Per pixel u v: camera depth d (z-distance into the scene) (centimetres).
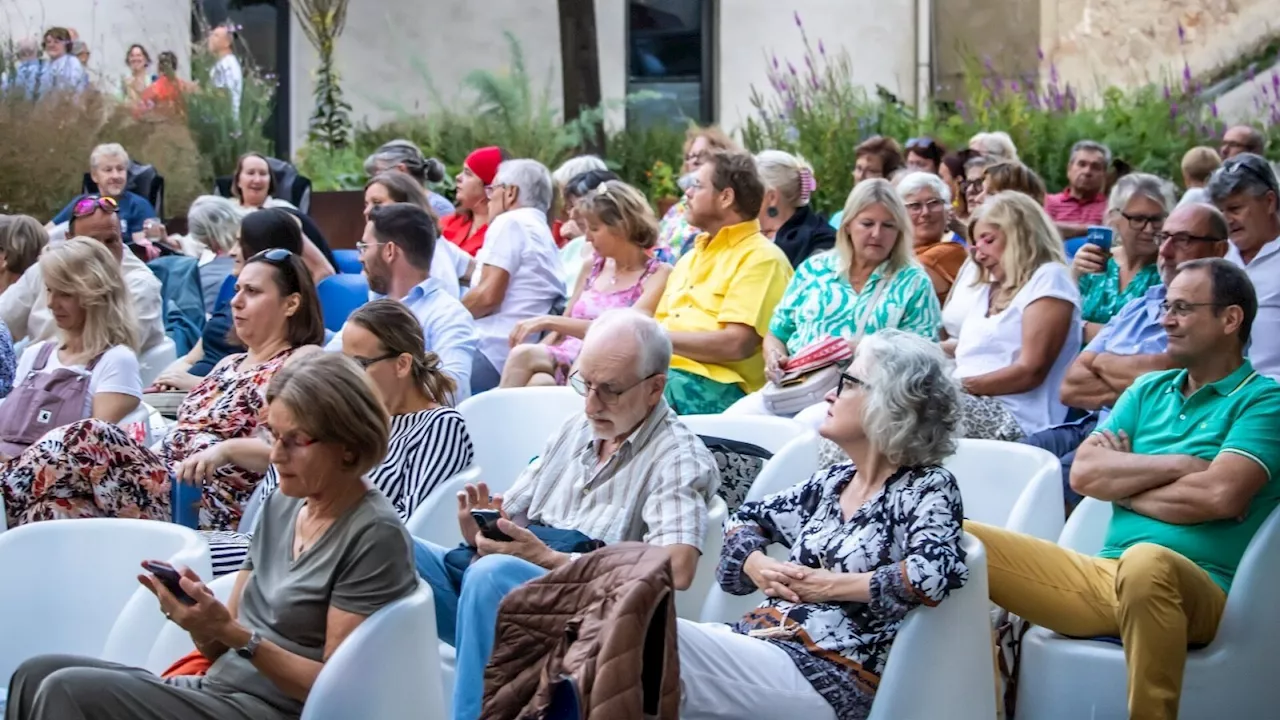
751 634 377
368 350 463
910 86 1489
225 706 336
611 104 1363
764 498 406
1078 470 429
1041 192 758
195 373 667
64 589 407
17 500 459
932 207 684
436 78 1587
